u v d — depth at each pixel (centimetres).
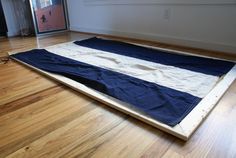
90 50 205
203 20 191
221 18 179
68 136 87
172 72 143
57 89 130
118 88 122
